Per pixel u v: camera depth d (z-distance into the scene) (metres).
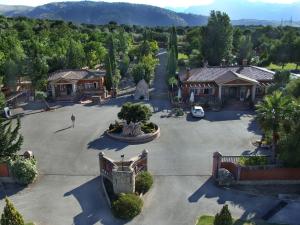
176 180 33.91
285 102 33.56
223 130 47.22
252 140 43.47
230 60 96.81
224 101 59.38
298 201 30.61
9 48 84.44
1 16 153.75
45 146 42.41
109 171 33.09
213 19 91.56
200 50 96.31
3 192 32.28
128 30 182.75
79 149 41.38
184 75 65.81
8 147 33.00
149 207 29.67
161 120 51.69
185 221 27.81
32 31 124.50
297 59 96.75
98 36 123.06
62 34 117.25
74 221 27.97
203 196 31.30
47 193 31.95
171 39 101.62
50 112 56.78
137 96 64.38
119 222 27.83
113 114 54.91
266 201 30.62
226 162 33.84
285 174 33.31
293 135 32.03
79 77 65.94
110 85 68.62
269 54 104.19
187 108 57.84
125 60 86.38
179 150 40.75
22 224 23.94
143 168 34.38
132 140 43.12
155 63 90.94
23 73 65.38
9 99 59.91
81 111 57.00
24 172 32.91
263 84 60.75
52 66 76.06
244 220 27.80
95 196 31.39
